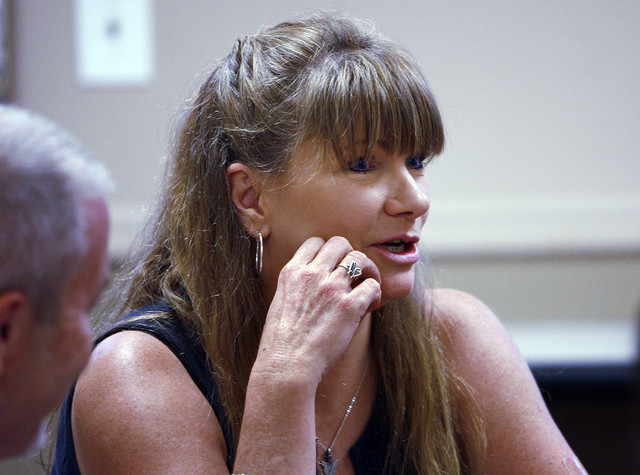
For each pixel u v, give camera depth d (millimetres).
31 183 1579
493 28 7012
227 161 2641
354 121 2396
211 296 2650
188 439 2305
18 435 1748
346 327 2330
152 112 7145
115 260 6852
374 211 2439
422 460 2793
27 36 7055
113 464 2268
